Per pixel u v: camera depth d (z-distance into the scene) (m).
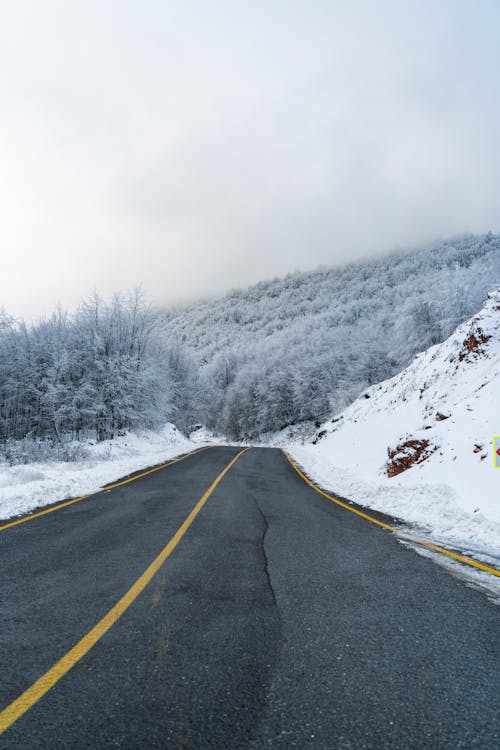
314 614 3.36
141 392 31.58
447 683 2.38
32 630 2.96
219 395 82.75
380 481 12.74
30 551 5.11
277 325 162.62
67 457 17.05
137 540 5.66
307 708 2.10
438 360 23.17
